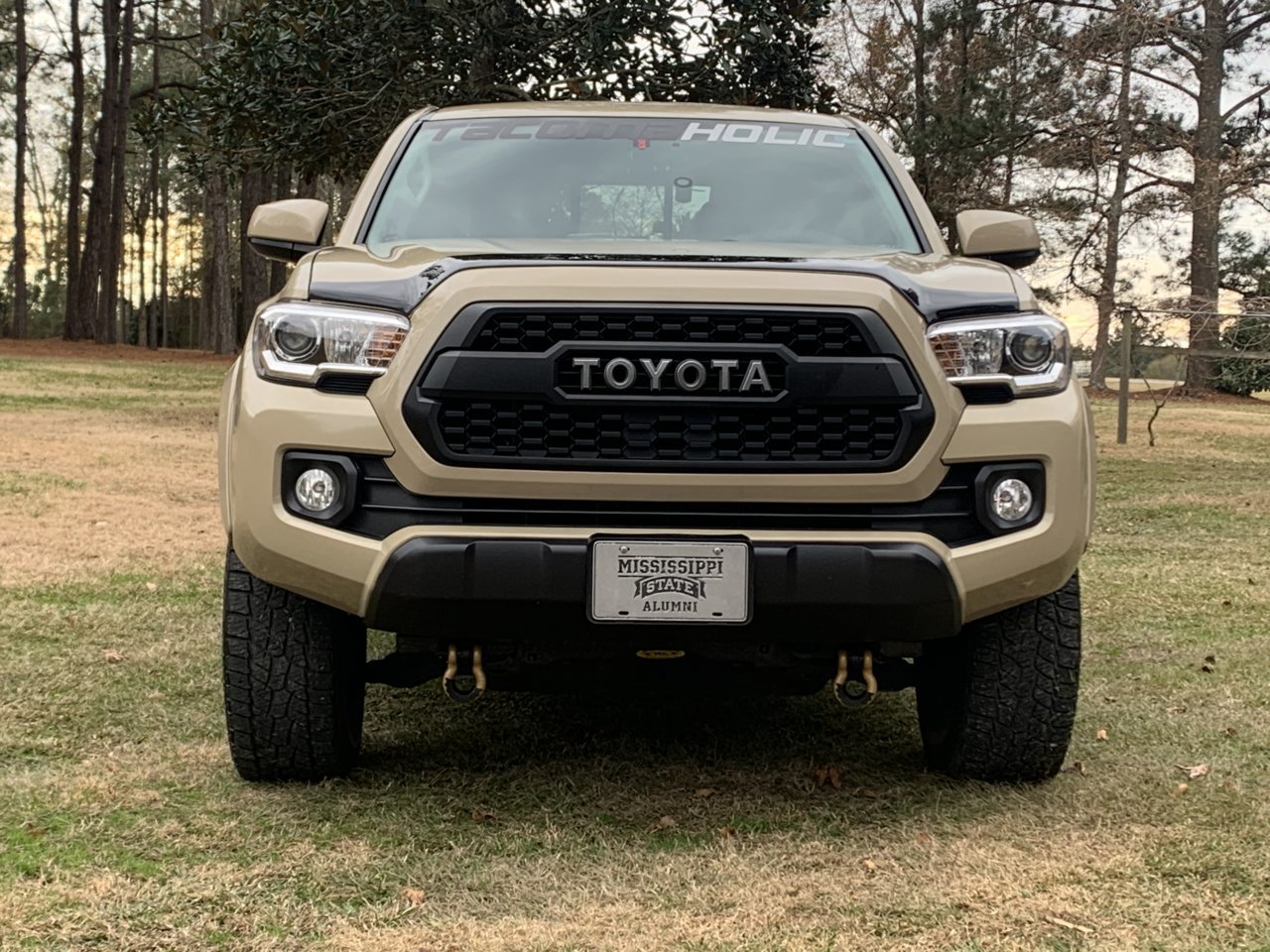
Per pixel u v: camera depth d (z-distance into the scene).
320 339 3.01
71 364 27.09
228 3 38.34
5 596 5.70
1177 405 25.16
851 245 3.92
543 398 2.86
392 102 13.45
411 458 2.90
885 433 2.93
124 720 3.98
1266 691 4.52
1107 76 26.50
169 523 7.88
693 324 2.89
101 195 39.31
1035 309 3.16
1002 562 3.00
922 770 3.67
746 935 2.53
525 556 2.87
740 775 3.61
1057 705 3.34
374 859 2.92
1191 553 7.66
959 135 28.33
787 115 4.59
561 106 4.55
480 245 3.55
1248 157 23.81
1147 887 2.77
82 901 2.64
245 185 34.03
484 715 4.22
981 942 2.50
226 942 2.47
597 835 3.11
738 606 2.89
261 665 3.26
